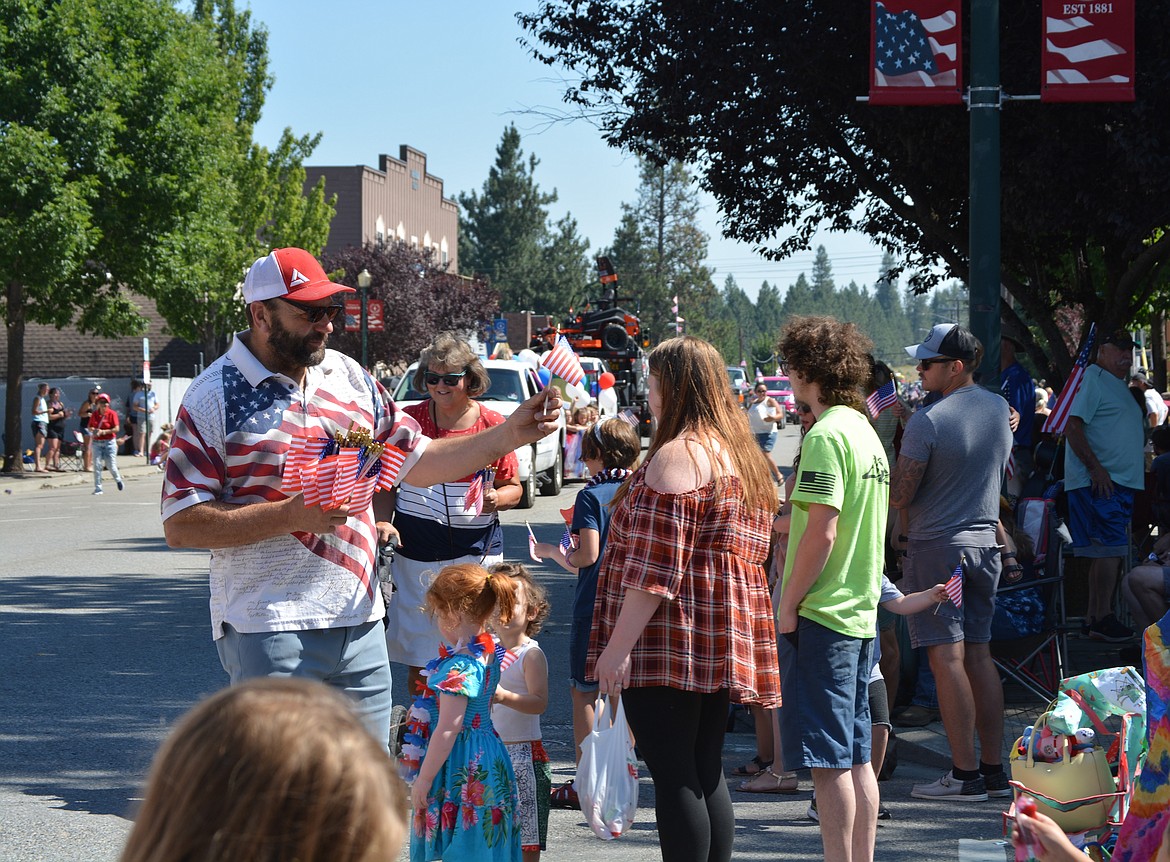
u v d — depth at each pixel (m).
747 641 4.08
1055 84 9.29
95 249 29.94
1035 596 7.18
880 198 16.28
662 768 4.05
